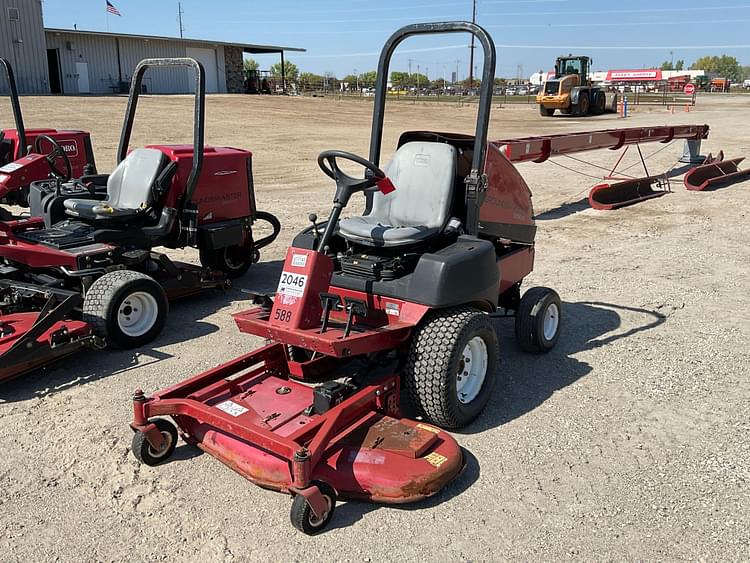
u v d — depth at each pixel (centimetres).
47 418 377
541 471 326
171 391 327
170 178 554
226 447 315
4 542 274
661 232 869
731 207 1023
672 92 7331
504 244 445
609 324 534
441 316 349
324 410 314
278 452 278
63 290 482
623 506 300
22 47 2802
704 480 321
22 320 450
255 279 668
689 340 500
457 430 364
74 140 851
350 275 374
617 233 866
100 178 641
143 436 320
